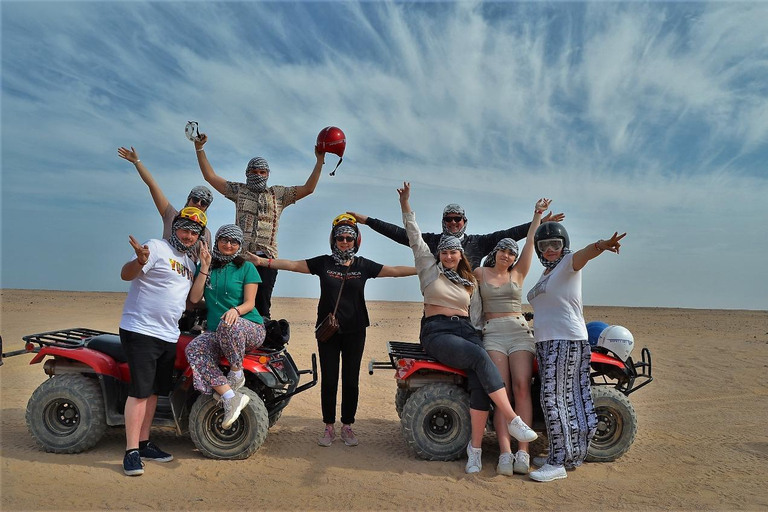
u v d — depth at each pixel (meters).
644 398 9.73
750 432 7.46
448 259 6.15
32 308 24.53
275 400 6.56
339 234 6.43
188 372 5.89
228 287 6.04
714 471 5.80
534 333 5.98
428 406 5.98
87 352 5.97
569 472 5.75
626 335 6.27
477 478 5.52
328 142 7.34
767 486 5.36
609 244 5.30
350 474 5.58
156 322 5.61
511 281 6.31
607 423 6.12
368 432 7.20
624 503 4.93
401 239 6.95
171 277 5.67
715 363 13.62
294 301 38.84
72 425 6.03
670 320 28.92
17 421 7.10
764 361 14.02
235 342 5.68
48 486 5.01
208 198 6.69
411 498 4.98
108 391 5.95
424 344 6.08
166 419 6.04
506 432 5.79
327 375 6.49
